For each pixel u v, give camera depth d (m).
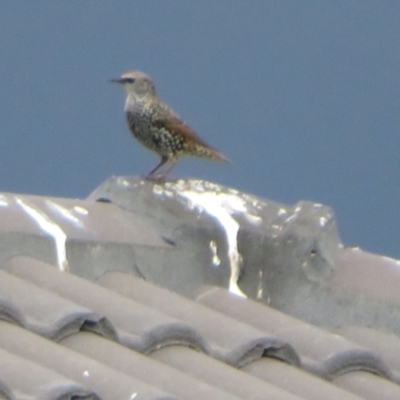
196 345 9.66
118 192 11.51
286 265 11.39
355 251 11.82
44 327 9.20
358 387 9.88
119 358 9.05
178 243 11.19
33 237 10.45
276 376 9.59
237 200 11.75
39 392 7.97
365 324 11.18
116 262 10.81
